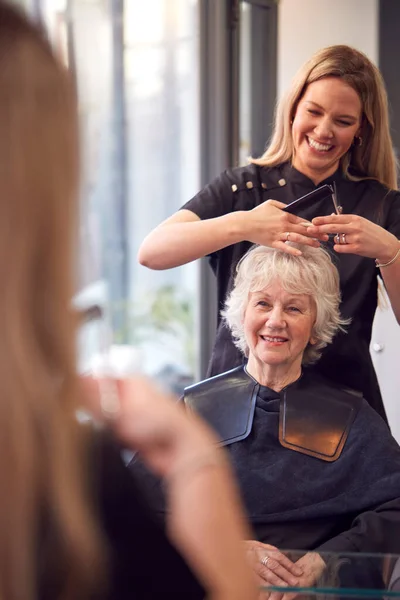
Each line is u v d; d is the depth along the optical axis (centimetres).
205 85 307
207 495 59
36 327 51
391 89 315
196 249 177
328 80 180
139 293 353
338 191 189
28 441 49
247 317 161
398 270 172
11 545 50
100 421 62
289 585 99
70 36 271
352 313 181
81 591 55
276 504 154
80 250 54
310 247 163
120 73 318
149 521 64
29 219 50
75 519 52
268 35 319
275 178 193
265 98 321
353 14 324
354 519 150
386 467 155
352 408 161
